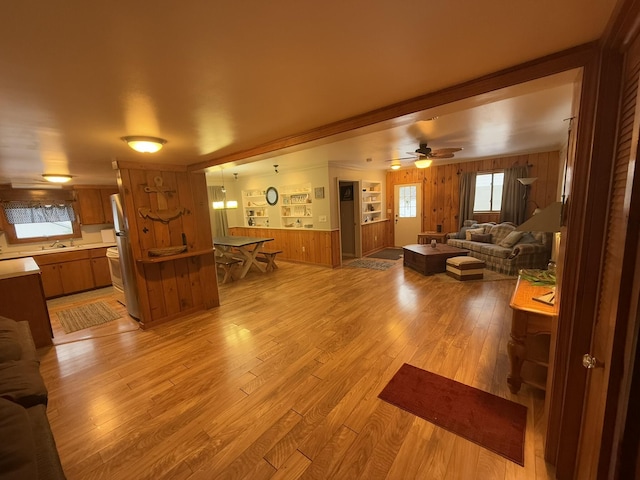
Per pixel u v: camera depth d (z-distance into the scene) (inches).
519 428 68.8
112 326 142.7
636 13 31.5
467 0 34.5
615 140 41.9
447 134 145.8
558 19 38.9
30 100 57.2
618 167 39.6
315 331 124.4
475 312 136.3
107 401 85.3
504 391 81.7
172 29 37.5
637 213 27.1
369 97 67.2
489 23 39.8
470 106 65.9
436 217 293.0
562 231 55.5
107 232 232.1
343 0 33.3
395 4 34.8
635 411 25.5
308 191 254.4
